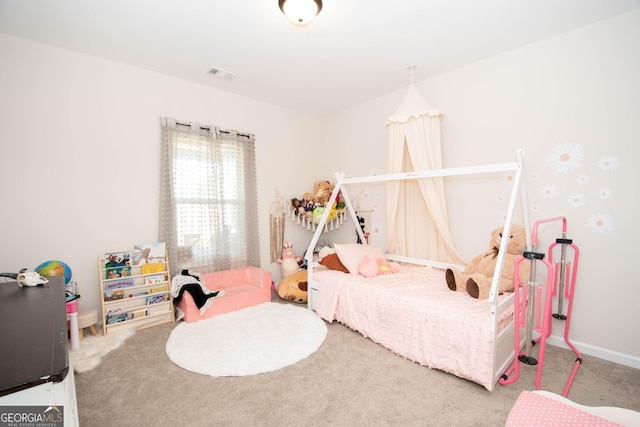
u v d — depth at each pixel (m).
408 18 2.10
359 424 1.57
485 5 1.97
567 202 2.37
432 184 2.84
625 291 2.15
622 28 2.10
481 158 2.81
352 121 3.99
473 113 2.84
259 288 3.33
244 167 3.58
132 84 2.84
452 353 1.96
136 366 2.10
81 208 2.61
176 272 3.07
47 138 2.45
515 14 2.07
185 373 2.02
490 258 2.52
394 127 3.02
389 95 3.54
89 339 2.43
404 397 1.78
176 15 2.04
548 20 2.16
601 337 2.25
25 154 2.37
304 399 1.77
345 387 1.88
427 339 2.08
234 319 2.83
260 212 3.80
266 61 2.73
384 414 1.64
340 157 4.17
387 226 3.51
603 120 2.19
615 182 2.16
